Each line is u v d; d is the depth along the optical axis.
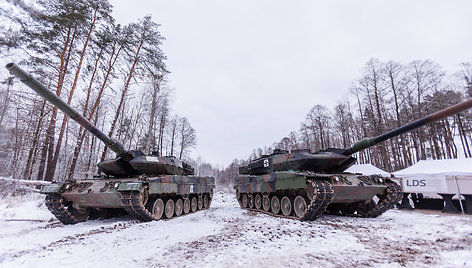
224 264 4.34
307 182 9.58
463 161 14.77
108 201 9.71
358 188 9.94
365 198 11.01
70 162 20.48
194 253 5.05
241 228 7.91
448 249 5.34
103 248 5.63
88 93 22.20
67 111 8.46
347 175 10.71
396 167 35.22
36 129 20.59
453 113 7.04
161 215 10.73
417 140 37.28
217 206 17.69
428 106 32.25
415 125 8.16
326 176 9.72
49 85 19.48
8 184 15.79
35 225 9.60
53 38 19.48
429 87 30.67
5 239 6.85
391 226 8.48
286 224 8.67
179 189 11.88
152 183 9.79
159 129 44.97
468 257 4.61
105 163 11.00
